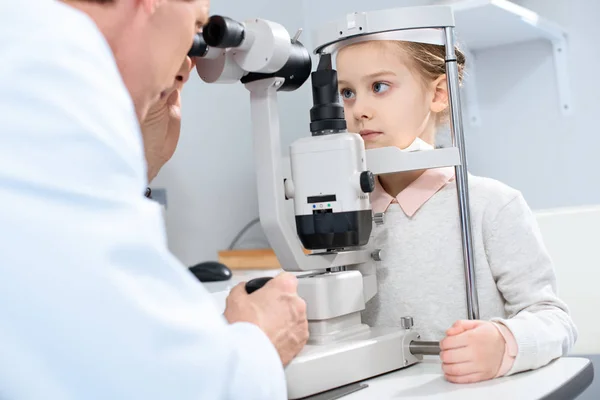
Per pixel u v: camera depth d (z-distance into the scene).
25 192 0.46
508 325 0.87
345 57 1.10
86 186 0.48
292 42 0.92
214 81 0.90
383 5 2.51
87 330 0.46
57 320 0.45
